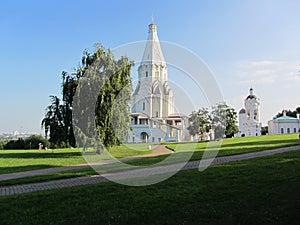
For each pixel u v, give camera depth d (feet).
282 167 42.14
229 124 185.78
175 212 24.52
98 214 24.58
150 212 24.66
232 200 27.07
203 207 25.35
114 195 30.42
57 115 94.12
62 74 94.84
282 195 27.58
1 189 38.17
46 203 28.07
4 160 83.97
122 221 22.89
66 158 85.46
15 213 25.31
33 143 207.00
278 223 21.27
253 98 310.65
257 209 24.21
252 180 34.63
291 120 296.30
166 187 33.22
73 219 23.58
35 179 43.60
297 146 80.33
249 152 70.38
